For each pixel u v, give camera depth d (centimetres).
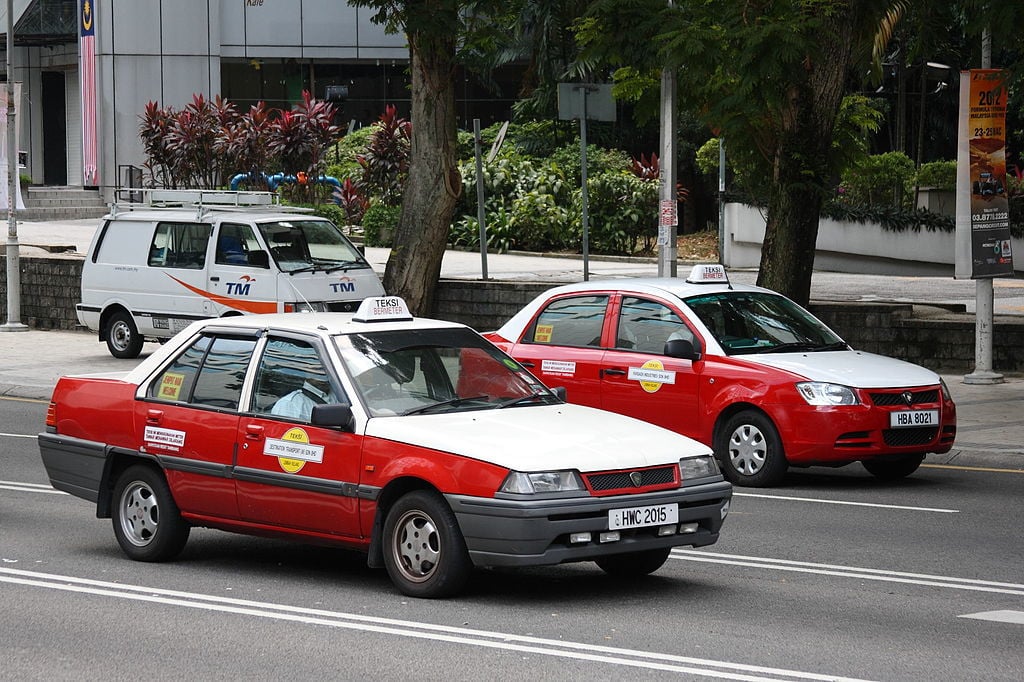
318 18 5138
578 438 978
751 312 1577
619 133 4716
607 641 867
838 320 2378
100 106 5006
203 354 1116
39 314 3244
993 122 2077
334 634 887
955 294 3073
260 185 4075
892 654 838
